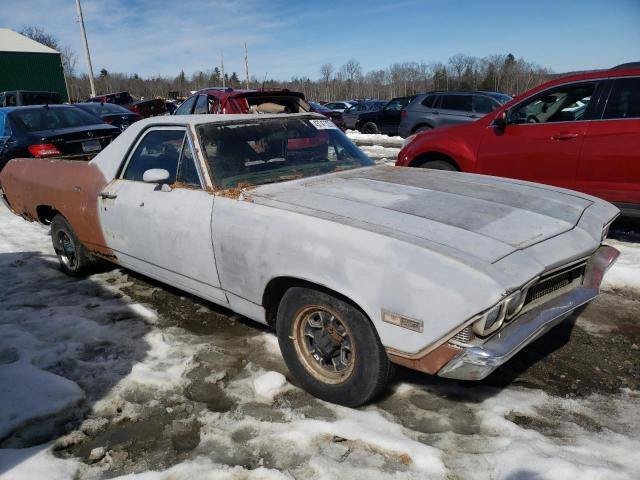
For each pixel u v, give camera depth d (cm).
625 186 492
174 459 240
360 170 372
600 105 507
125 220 376
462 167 607
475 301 213
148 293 436
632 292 412
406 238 241
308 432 249
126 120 1306
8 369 312
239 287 305
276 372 301
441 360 227
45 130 802
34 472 230
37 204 485
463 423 256
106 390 293
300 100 858
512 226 264
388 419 260
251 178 334
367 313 240
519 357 320
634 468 220
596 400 274
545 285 260
